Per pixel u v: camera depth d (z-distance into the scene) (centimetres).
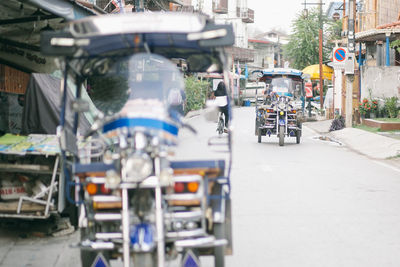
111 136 545
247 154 1753
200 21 530
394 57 3472
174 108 585
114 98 586
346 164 1580
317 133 2748
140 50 584
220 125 2195
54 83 907
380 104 2945
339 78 3609
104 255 541
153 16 526
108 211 540
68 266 694
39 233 828
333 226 870
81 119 900
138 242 502
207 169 539
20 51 1184
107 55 587
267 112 2053
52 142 787
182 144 592
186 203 535
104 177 530
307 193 1128
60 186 762
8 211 769
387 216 936
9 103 1194
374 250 745
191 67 674
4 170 783
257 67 9338
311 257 715
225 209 587
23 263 703
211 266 690
